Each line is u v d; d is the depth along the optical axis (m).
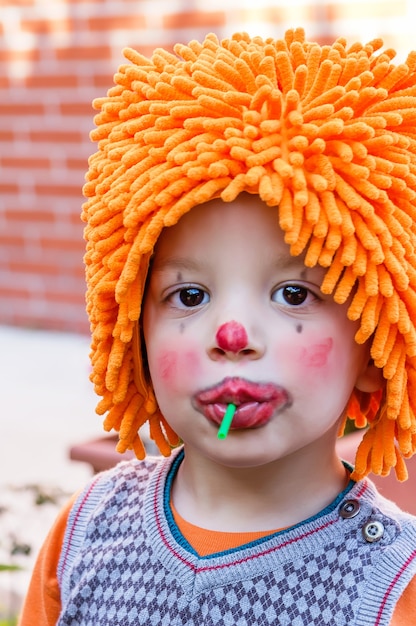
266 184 1.00
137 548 1.21
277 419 1.07
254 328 1.06
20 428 3.11
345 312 1.09
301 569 1.12
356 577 1.10
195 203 1.03
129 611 1.17
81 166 3.46
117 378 1.16
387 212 1.04
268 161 1.02
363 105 1.06
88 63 3.34
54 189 3.54
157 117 1.09
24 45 3.46
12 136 3.57
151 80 1.12
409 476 1.66
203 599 1.13
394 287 1.04
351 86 1.06
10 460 2.91
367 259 1.03
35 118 3.51
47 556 1.35
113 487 1.33
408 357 1.08
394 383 1.07
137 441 1.23
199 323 1.10
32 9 3.41
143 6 3.18
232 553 1.14
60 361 3.53
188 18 3.10
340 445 1.63
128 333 1.11
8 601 2.24
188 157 1.03
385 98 1.09
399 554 1.10
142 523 1.24
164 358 1.12
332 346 1.08
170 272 1.11
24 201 3.62
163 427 1.25
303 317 1.08
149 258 1.11
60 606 1.33
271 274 1.08
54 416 3.20
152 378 1.15
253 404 1.07
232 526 1.17
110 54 3.29
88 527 1.29
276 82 1.07
